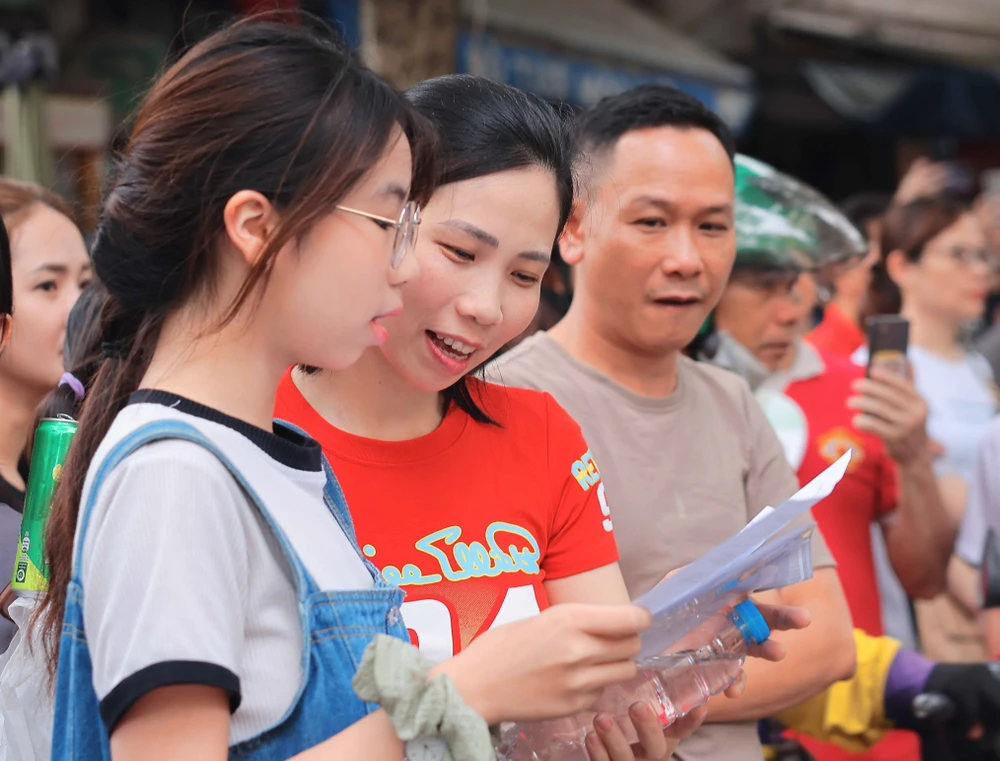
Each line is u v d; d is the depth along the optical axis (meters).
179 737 0.94
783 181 2.65
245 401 1.08
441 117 1.35
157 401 1.05
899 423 2.54
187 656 0.94
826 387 2.68
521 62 5.39
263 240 1.03
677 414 1.96
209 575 0.98
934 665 2.36
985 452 2.83
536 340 2.03
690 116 1.97
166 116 1.06
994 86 7.70
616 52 5.95
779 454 2.10
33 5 4.70
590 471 1.56
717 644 1.30
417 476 1.42
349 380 1.45
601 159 1.95
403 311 1.34
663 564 1.88
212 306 1.06
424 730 0.98
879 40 8.21
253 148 1.02
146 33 5.78
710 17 8.20
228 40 1.09
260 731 1.02
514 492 1.46
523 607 1.39
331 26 1.34
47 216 2.10
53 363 2.05
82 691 1.02
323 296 1.04
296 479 1.12
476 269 1.35
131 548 0.97
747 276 2.61
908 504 2.62
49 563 1.15
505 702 1.02
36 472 1.39
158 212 1.05
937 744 2.40
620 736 1.23
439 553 1.39
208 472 1.01
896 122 7.82
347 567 1.14
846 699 2.37
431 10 4.39
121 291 1.09
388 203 1.07
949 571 2.92
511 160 1.34
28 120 4.48
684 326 1.93
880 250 3.83
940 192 4.46
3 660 1.44
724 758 1.83
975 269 3.73
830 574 1.99
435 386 1.38
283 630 1.06
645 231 1.91
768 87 8.41
